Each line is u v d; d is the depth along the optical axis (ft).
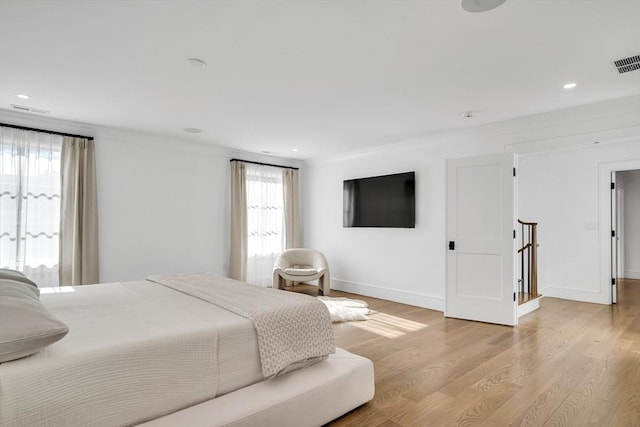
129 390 4.72
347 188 19.20
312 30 7.18
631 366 8.86
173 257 16.66
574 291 17.22
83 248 13.74
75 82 9.86
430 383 8.02
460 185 13.75
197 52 8.13
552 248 17.98
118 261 15.03
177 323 5.87
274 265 19.62
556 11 6.48
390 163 17.56
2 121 12.41
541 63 8.63
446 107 11.90
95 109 12.23
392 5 6.32
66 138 13.58
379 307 15.67
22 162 12.75
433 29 7.13
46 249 13.15
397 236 17.04
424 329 12.24
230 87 10.22
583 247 17.10
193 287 8.87
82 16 6.66
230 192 18.66
